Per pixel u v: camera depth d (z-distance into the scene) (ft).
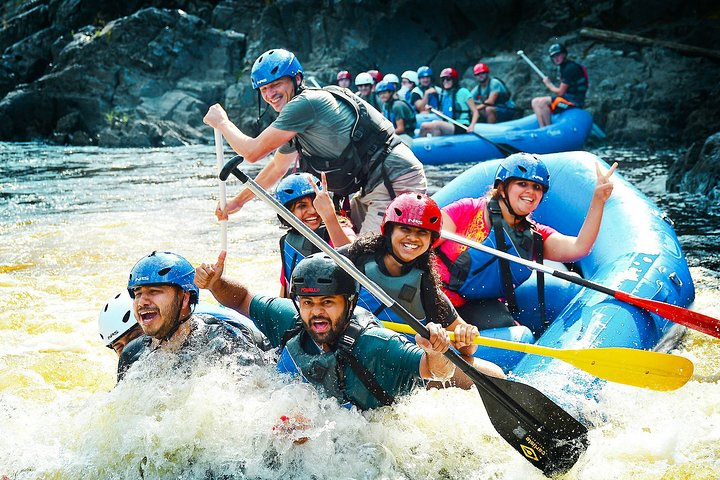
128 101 58.03
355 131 15.83
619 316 12.89
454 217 14.29
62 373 14.16
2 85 62.90
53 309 17.74
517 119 46.91
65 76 58.39
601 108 50.42
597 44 54.13
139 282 10.68
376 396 10.32
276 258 21.77
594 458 10.57
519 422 10.39
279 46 59.72
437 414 11.16
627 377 11.18
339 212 16.47
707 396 12.18
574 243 14.23
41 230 25.81
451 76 46.70
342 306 10.14
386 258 11.81
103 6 64.80
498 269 14.08
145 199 32.09
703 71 49.93
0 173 41.16
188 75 59.62
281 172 16.66
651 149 45.19
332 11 58.90
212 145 55.67
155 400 10.75
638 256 14.82
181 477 10.09
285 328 11.25
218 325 11.28
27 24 67.00
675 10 53.62
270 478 10.05
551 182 18.25
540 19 56.95
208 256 22.11
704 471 10.18
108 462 10.30
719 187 29.14
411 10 57.93
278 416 10.34
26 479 10.03
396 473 10.23
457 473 10.34
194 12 63.57
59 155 49.62
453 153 41.24
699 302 16.92
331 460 10.21
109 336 12.57
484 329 13.93
